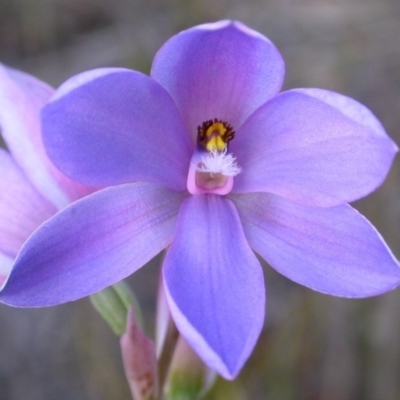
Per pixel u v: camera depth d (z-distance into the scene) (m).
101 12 0.25
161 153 0.11
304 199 0.11
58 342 0.22
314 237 0.11
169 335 0.12
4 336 0.22
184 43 0.10
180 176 0.11
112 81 0.10
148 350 0.12
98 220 0.11
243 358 0.10
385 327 0.20
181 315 0.10
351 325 0.20
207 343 0.10
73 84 0.10
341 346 0.20
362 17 0.25
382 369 0.20
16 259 0.10
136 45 0.24
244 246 0.11
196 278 0.11
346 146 0.10
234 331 0.10
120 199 0.11
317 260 0.11
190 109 0.11
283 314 0.21
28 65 0.25
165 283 0.10
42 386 0.21
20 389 0.21
